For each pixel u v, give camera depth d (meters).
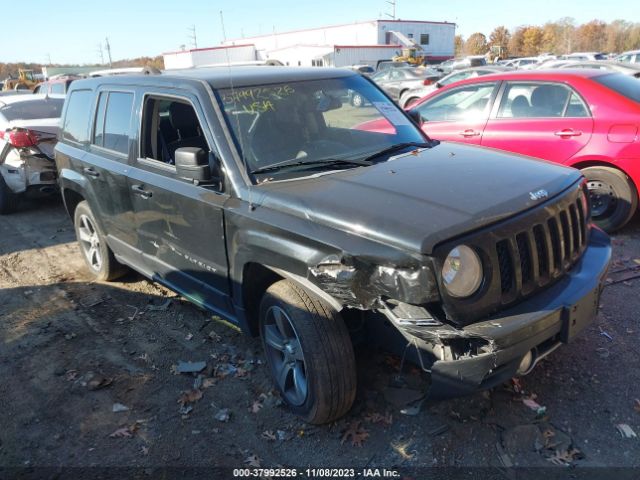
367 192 2.86
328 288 2.65
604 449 2.81
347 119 3.93
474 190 2.81
